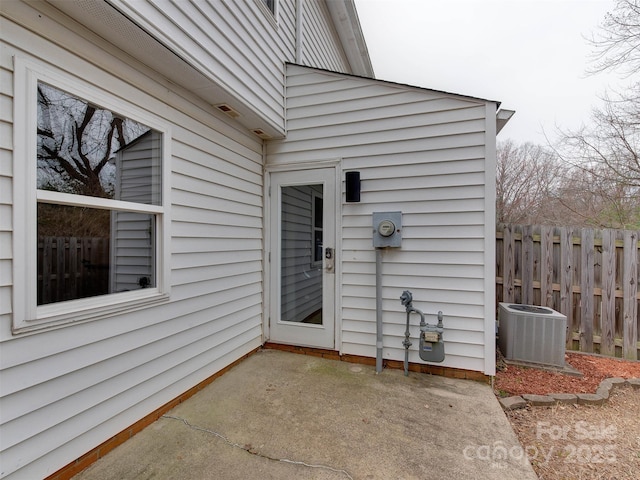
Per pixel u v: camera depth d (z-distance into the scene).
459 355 2.87
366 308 3.20
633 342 3.30
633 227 5.61
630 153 5.47
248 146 3.30
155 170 2.16
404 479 1.60
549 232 3.62
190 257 2.46
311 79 3.37
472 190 2.85
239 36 2.58
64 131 1.58
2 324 1.31
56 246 1.56
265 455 1.78
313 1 4.52
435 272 2.96
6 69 1.33
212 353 2.74
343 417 2.18
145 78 2.03
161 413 2.17
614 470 1.70
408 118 3.04
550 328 3.04
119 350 1.86
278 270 3.58
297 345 3.48
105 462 1.71
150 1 1.68
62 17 1.53
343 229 3.28
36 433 1.43
